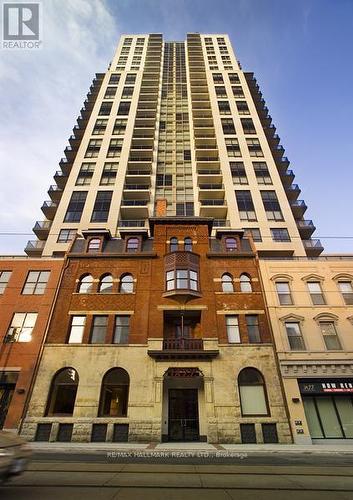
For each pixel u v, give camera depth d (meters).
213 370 18.83
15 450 7.25
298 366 19.05
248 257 23.95
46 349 19.52
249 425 17.39
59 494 6.81
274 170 42.38
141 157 47.06
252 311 21.19
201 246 24.53
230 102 53.69
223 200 41.34
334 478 8.55
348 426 17.84
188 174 45.81
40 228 37.53
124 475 8.70
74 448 14.42
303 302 21.64
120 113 52.50
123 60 66.75
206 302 21.45
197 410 18.94
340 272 22.97
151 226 26.69
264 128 52.66
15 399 17.83
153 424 17.23
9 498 6.50
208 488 7.48
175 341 19.98
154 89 59.22
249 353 19.48
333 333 20.47
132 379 18.45
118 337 20.34
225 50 68.75
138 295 21.75
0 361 19.06
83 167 43.28
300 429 17.20
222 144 46.47
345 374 18.80
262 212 37.56
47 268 23.14
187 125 53.56
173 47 75.44
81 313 21.03
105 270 23.11
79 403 17.75
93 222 36.50
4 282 22.55
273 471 9.42
